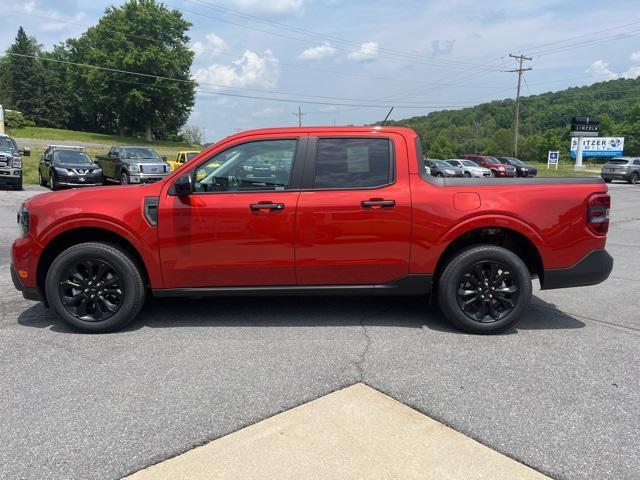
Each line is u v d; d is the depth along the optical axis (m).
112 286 4.52
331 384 3.50
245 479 2.48
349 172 4.52
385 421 3.02
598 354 4.07
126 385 3.50
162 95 72.69
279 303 5.46
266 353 4.07
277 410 3.15
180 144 77.31
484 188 4.52
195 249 4.45
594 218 4.53
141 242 4.44
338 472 2.53
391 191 4.46
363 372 3.70
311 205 4.42
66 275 4.49
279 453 2.69
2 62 92.38
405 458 2.65
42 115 90.62
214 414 3.10
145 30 72.00
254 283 4.56
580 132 48.31
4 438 2.86
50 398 3.32
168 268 4.49
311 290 4.58
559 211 4.48
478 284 4.52
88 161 19.55
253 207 4.40
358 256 4.48
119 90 72.31
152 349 4.16
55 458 2.68
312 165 4.51
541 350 4.15
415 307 5.34
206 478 2.50
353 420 3.03
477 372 3.71
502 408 3.17
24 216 4.57
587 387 3.47
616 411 3.14
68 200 4.52
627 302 5.65
